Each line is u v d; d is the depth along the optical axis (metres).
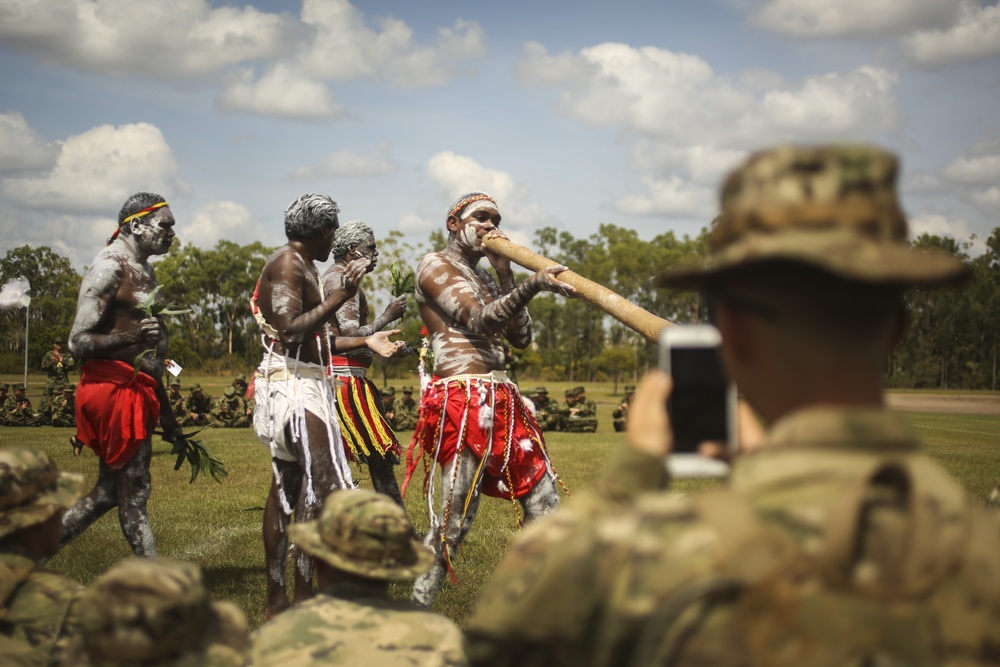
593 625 1.26
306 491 5.55
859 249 1.20
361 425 6.97
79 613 2.80
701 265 1.33
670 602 1.18
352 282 5.52
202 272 98.25
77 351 5.54
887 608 1.17
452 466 5.36
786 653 1.16
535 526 1.41
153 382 5.77
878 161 1.26
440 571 5.28
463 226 5.68
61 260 66.19
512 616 1.31
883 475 1.20
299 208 5.72
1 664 2.75
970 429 24.02
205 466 6.58
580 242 109.44
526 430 5.55
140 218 5.80
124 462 5.62
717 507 1.23
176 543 7.65
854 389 1.25
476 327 5.38
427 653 2.88
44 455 3.10
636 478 1.39
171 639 2.10
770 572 1.17
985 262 80.56
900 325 1.37
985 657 1.19
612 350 57.62
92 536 7.83
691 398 1.41
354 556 3.08
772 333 1.27
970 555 1.22
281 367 5.68
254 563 6.96
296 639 2.84
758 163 1.28
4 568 2.87
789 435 1.25
